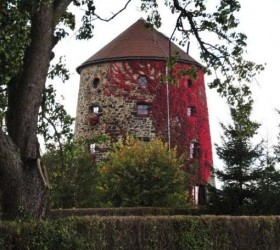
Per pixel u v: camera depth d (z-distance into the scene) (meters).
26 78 12.79
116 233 13.50
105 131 44.09
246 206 24.89
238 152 25.73
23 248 11.14
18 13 11.49
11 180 12.20
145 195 32.59
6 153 12.12
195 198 43.03
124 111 43.88
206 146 46.38
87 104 45.84
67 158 16.89
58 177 25.27
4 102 14.51
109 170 33.53
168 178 33.25
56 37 13.59
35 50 12.87
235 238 15.97
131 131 43.47
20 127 12.65
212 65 17.12
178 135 44.22
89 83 46.06
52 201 29.55
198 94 46.25
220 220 15.73
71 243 11.91
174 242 14.72
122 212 26.98
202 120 46.31
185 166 43.59
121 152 34.44
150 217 14.40
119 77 44.44
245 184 25.77
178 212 27.53
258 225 16.56
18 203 12.23
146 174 33.03
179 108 44.66
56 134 16.06
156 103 43.94
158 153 33.75
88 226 12.78
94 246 12.82
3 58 11.77
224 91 17.20
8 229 11.09
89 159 31.41
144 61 44.25
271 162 25.83
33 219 11.93
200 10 16.53
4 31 11.47
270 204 24.27
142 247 14.04
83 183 30.38
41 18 12.95
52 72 16.48
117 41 46.28
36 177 12.50
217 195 25.84
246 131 17.77
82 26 15.89
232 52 16.89
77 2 15.67
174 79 18.22
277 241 16.92
